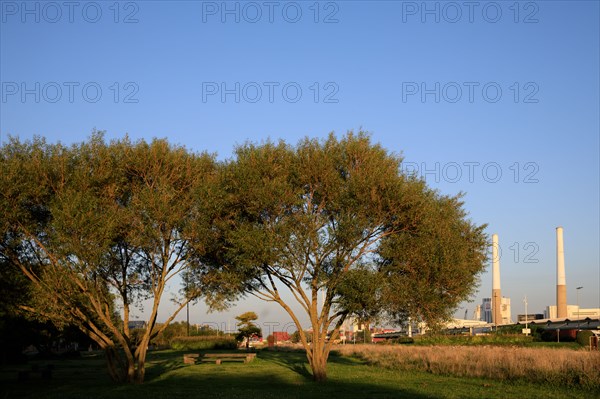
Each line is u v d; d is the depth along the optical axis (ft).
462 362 125.70
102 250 95.61
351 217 102.27
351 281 98.89
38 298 99.55
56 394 90.48
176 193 103.71
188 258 112.37
